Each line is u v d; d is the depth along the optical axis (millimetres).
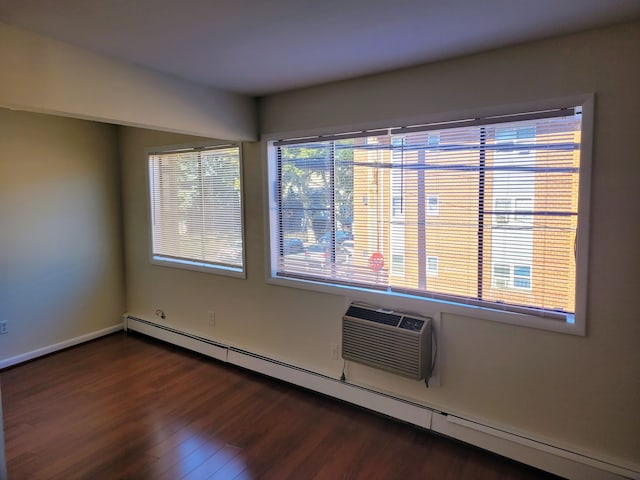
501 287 2322
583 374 2078
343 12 1657
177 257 3998
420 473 2199
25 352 3684
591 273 2010
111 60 2182
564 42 1971
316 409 2854
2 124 3461
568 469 2117
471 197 2367
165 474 2203
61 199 3896
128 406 2908
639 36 1808
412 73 2432
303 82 2721
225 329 3668
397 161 2609
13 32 1804
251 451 2396
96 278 4223
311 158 2996
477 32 1901
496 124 2227
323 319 3020
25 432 2588
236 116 2986
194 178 3760
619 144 1895
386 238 2715
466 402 2447
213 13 1658
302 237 3121
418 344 2420
